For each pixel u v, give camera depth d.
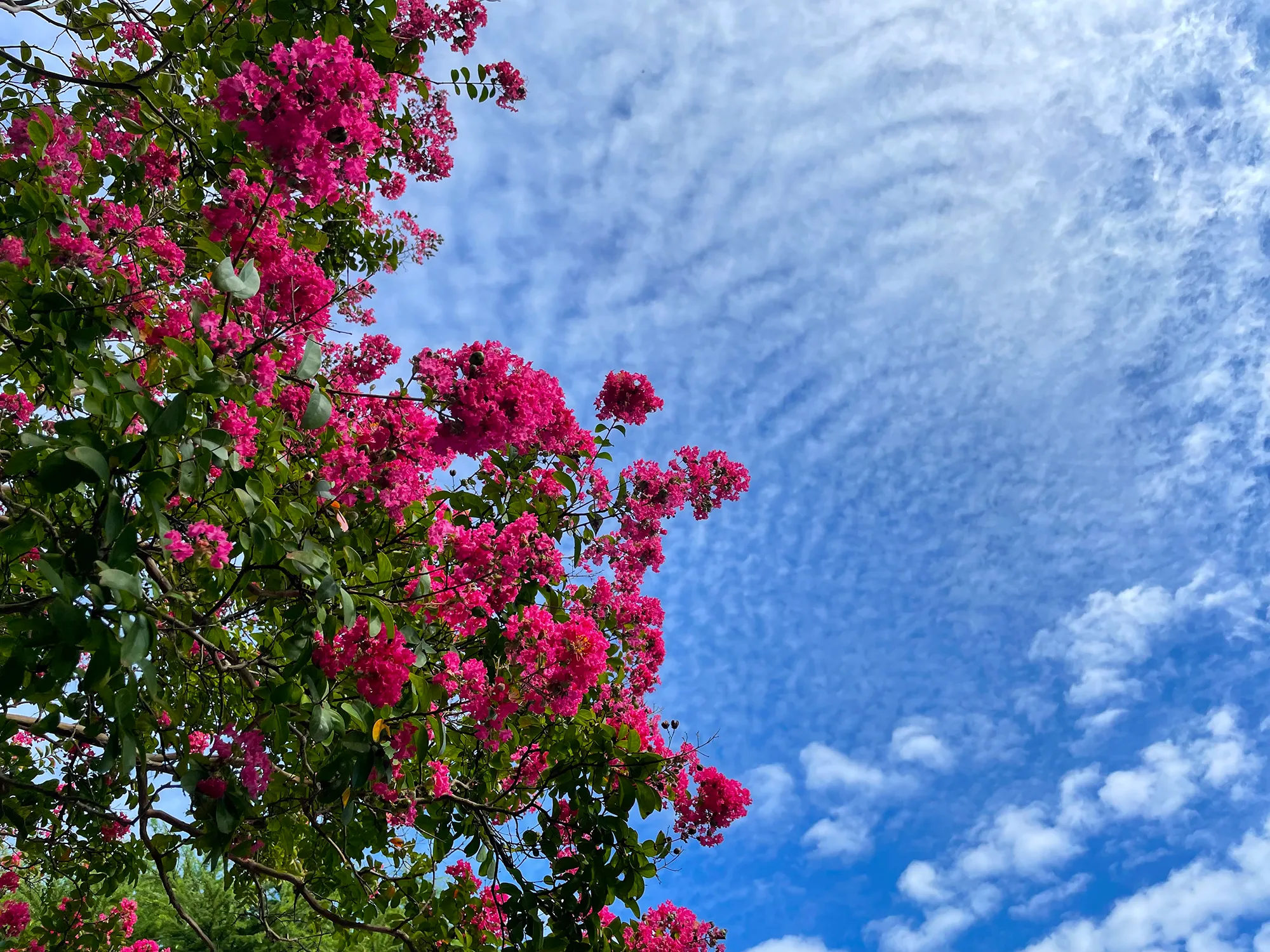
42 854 5.78
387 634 3.59
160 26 4.95
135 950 6.91
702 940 6.04
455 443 4.16
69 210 3.91
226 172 4.41
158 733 4.21
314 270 3.95
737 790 5.94
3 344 3.81
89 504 3.40
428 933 4.82
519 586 4.55
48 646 2.56
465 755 5.30
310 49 3.32
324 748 4.55
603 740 5.04
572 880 4.79
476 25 6.56
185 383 3.55
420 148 7.34
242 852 4.06
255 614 4.55
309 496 4.04
